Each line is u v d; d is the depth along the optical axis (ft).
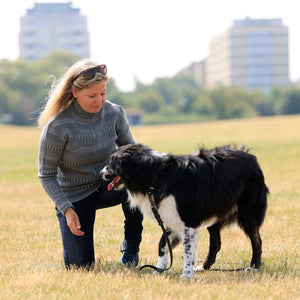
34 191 56.24
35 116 24.59
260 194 23.26
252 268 23.18
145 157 20.72
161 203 20.89
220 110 512.22
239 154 22.93
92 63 21.40
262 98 527.40
